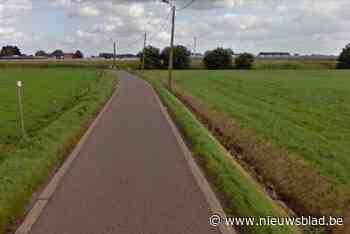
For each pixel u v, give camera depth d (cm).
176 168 948
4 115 1989
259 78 6309
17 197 711
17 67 11331
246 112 2186
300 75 7400
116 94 3206
